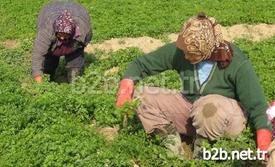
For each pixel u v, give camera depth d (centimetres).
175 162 336
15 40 679
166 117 352
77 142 355
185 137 371
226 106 324
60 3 484
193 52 316
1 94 436
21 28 709
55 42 475
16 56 603
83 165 333
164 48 344
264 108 317
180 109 349
